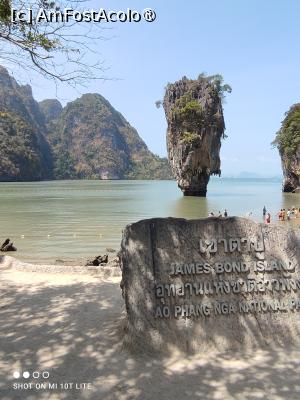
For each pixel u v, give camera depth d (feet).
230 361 17.94
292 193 279.28
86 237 82.23
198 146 224.53
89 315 23.86
